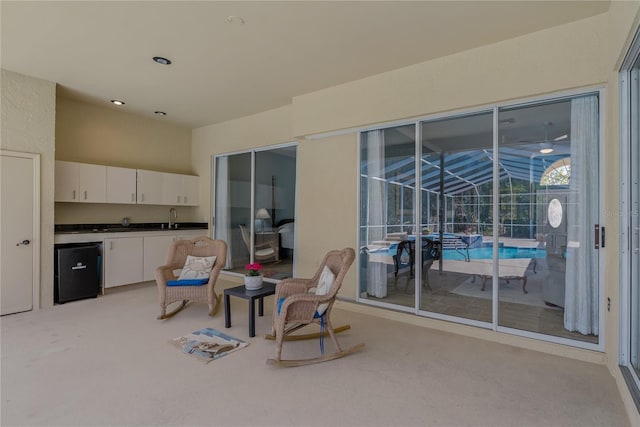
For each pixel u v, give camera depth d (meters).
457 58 3.27
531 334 2.98
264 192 5.33
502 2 2.47
